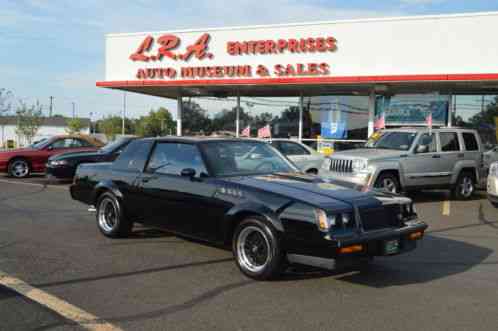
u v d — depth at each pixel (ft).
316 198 16.65
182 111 68.59
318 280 17.66
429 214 33.19
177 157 21.45
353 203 16.52
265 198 17.33
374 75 52.13
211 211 19.08
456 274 18.70
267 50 56.18
